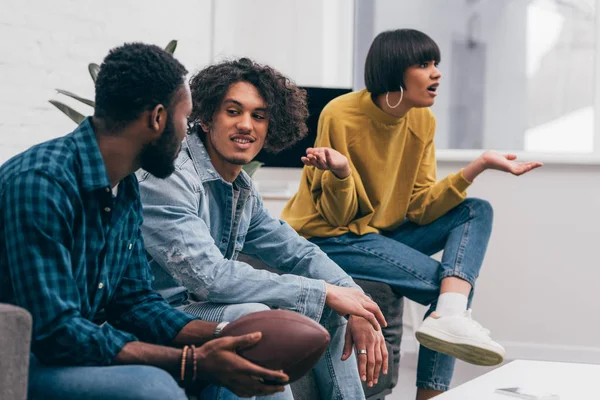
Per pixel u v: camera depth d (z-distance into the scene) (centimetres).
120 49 149
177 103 151
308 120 362
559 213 430
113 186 155
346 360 210
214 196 205
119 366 140
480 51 462
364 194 281
